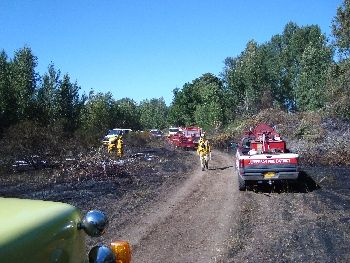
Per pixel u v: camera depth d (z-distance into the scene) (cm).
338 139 2127
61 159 1795
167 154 2767
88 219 260
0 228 204
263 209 1018
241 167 1234
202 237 785
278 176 1216
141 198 1180
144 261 655
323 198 1111
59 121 2827
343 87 2639
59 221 240
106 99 6431
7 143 1803
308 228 816
